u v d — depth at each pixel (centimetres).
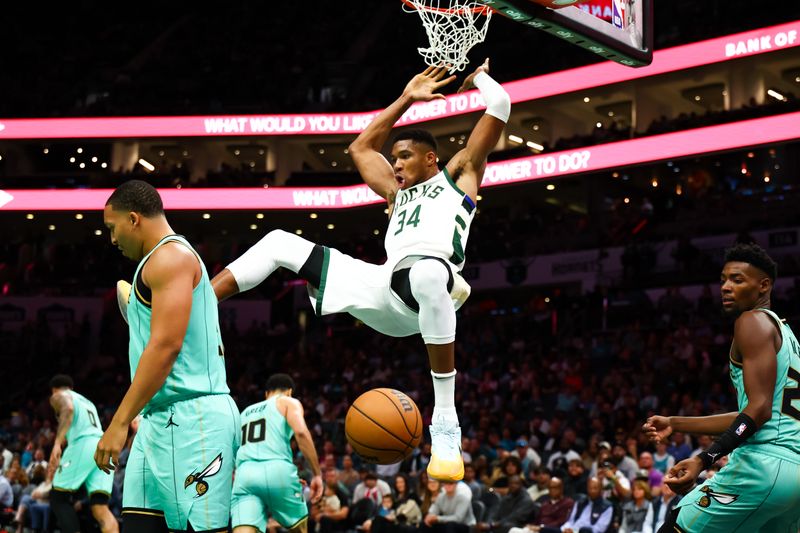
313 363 2016
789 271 1736
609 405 1366
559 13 443
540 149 1909
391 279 361
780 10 1781
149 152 2589
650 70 1723
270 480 636
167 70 2920
